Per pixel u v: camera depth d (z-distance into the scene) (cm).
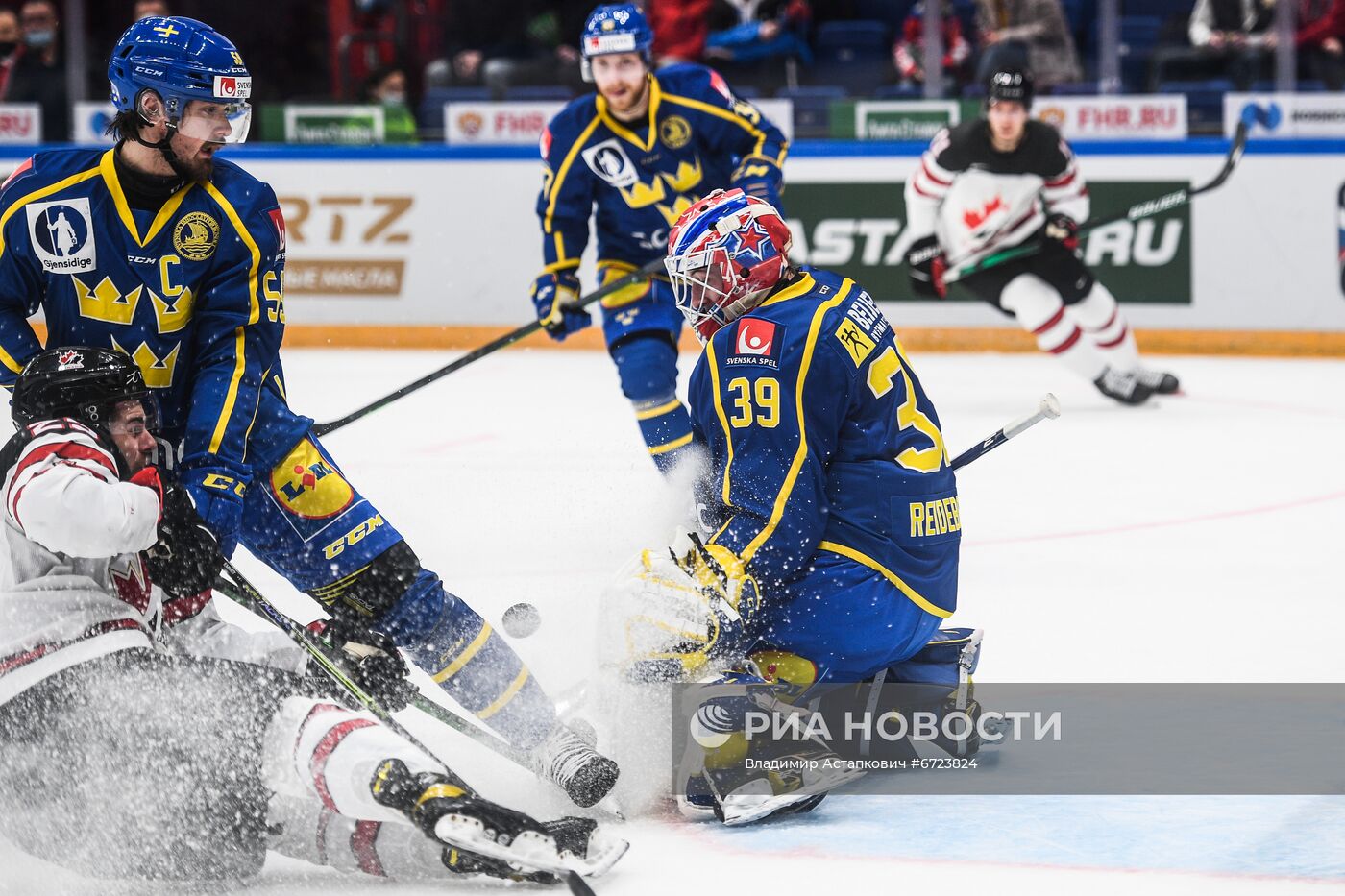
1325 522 1270
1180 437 1658
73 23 2397
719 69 2366
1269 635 959
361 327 2395
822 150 2266
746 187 1219
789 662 711
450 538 1207
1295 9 2198
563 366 2205
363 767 568
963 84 2375
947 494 729
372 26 2523
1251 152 2159
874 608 702
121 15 2580
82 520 574
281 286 690
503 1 2544
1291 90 2202
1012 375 2102
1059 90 2245
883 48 2388
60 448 589
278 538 695
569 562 1123
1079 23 2389
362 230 2378
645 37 1211
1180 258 2198
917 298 2281
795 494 689
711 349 705
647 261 1285
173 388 685
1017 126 1742
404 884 614
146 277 659
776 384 686
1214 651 926
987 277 1841
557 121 1257
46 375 605
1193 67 2242
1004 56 2236
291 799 612
